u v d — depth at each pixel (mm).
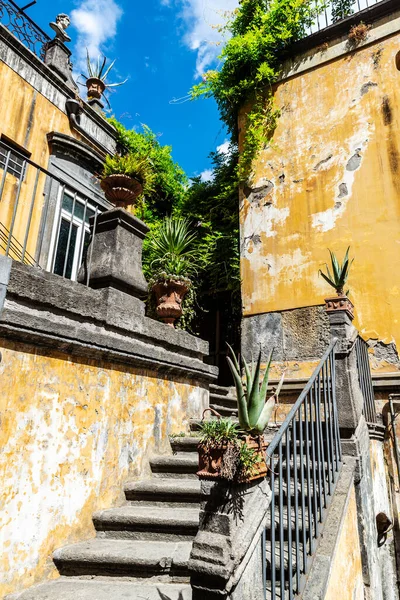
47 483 2930
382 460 5035
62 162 8086
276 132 7691
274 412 6262
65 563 2881
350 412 3863
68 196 8086
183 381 4848
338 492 3303
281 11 7664
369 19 7121
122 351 3758
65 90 8570
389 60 6789
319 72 7465
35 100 7801
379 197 6414
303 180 7207
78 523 3150
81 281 3990
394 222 6203
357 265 6344
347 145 6887
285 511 3383
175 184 11492
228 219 8445
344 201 6711
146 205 9852
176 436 4418
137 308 4113
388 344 5855
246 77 8055
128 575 2789
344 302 4168
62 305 3203
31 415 2881
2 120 7090
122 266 3990
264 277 7184
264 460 2096
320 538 2887
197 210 9344
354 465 3672
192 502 3496
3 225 6781
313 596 2377
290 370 6500
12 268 2844
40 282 3041
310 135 7312
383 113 6660
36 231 7371
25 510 2740
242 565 1804
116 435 3664
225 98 8227
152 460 4047
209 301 8961
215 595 1646
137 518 3186
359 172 6672
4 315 2709
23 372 2865
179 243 5289
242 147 8070
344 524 3145
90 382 3441
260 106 7879
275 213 7363
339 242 6598
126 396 3857
